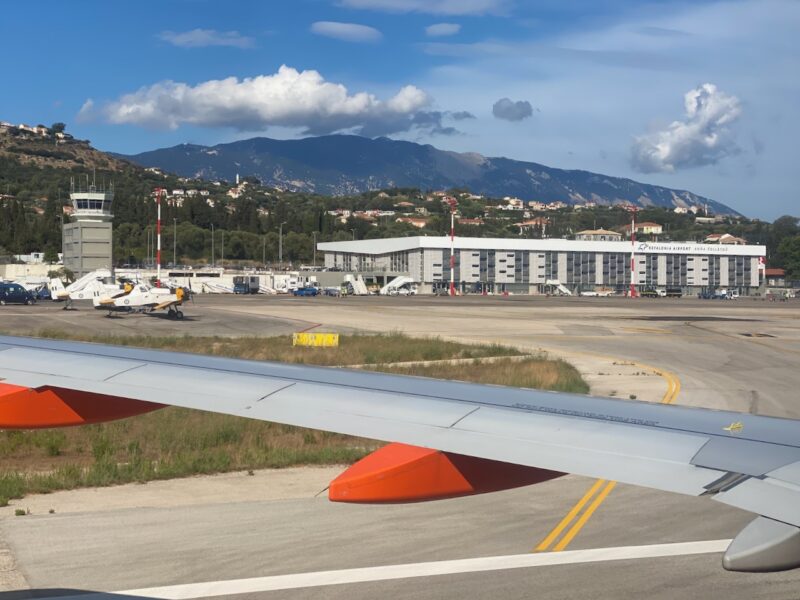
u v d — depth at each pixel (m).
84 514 10.91
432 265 171.50
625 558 9.35
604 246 183.75
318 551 9.42
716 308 101.38
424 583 8.43
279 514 10.98
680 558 9.37
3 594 7.94
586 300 131.25
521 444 5.02
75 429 17.50
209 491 12.34
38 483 12.52
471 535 10.15
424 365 33.12
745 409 24.02
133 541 9.70
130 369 7.22
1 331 46.91
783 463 4.48
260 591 8.13
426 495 4.91
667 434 5.13
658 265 188.62
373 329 54.28
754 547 3.78
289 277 152.12
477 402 6.03
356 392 6.36
